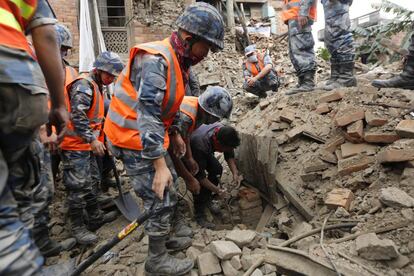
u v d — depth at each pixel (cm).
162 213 222
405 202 209
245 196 349
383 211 218
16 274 97
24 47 105
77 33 738
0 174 99
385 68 618
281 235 289
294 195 301
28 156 117
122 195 356
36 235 268
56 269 251
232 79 796
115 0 824
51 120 155
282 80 725
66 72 305
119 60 320
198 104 294
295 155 339
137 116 196
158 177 198
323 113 360
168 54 199
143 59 198
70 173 298
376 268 175
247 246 242
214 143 315
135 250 280
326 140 328
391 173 248
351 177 272
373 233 193
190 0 895
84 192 304
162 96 195
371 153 277
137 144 211
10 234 98
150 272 231
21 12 120
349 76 398
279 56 939
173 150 271
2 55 98
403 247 185
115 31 820
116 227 335
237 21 1141
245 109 613
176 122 260
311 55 419
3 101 100
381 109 305
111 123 224
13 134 105
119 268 256
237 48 1033
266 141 341
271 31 1175
